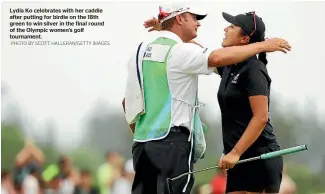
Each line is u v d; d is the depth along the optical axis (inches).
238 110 865.5
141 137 857.5
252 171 876.6
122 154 2076.8
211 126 2101.4
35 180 1902.1
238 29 876.0
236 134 871.1
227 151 888.3
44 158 2016.5
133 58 873.5
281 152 818.8
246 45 824.3
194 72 839.1
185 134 848.3
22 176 1897.1
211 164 1984.5
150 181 858.8
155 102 851.4
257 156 860.0
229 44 884.0
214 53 824.3
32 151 1988.2
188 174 838.5
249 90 845.8
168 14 873.5
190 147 850.8
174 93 847.1
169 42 860.0
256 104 840.3
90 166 1987.0
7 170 1910.7
